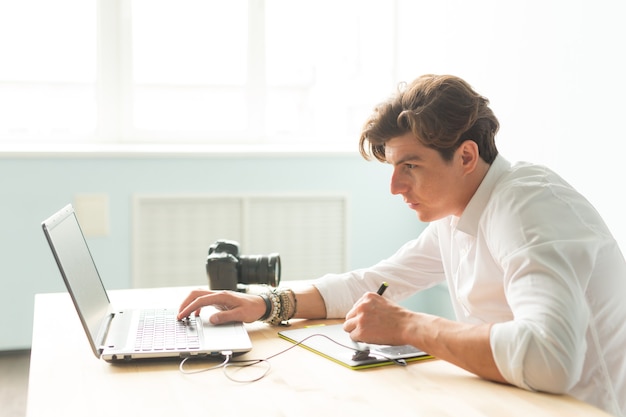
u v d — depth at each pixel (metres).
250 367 1.41
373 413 1.18
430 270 1.87
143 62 3.92
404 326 1.41
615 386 1.52
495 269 1.55
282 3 4.07
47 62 3.80
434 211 1.56
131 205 3.61
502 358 1.28
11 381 3.28
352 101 4.22
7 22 3.73
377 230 3.96
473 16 3.44
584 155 2.79
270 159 3.77
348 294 1.79
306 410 1.19
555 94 2.93
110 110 3.89
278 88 4.14
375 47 4.18
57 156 3.51
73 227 1.64
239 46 4.03
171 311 1.74
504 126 3.26
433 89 1.46
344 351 1.48
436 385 1.31
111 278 3.63
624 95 2.57
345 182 3.89
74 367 1.41
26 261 3.53
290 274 3.87
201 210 3.71
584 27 2.76
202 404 1.22
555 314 1.27
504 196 1.48
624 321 1.52
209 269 1.90
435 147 1.47
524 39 3.10
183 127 4.02
